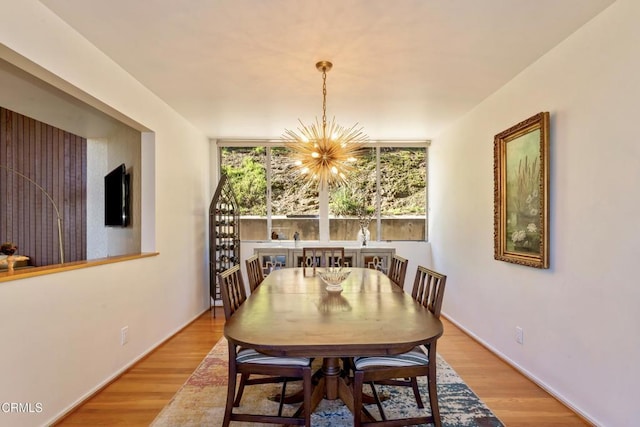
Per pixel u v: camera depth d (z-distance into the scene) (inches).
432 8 72.8
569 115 84.3
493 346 120.0
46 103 110.6
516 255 104.7
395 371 69.6
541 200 91.8
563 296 86.2
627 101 68.9
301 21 77.3
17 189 166.4
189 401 87.1
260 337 61.1
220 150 190.1
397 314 74.2
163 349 122.6
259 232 192.1
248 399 88.4
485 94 121.6
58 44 76.0
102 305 94.0
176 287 141.1
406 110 139.0
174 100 127.0
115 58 94.2
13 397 67.4
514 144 105.9
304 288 100.6
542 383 94.0
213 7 72.1
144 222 123.8
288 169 191.5
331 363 84.5
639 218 66.4
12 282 67.3
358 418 67.7
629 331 68.4
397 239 194.9
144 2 70.3
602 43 74.4
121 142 143.3
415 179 195.3
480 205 130.6
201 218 171.3
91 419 79.3
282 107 135.0
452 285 158.2
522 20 77.2
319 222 192.5
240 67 99.9
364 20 77.0
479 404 85.6
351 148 105.7
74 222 163.9
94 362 90.5
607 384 73.2
